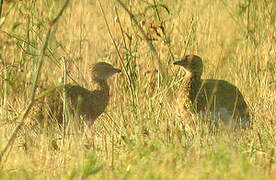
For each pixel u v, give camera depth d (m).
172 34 37.38
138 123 27.28
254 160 23.03
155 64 34.69
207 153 23.14
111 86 34.91
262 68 36.34
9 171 22.22
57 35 37.66
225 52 36.53
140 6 37.75
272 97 32.69
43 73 33.03
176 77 33.44
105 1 40.72
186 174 20.62
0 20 23.66
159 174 20.33
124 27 36.31
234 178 19.61
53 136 27.47
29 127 28.23
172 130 26.16
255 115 29.94
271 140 26.11
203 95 29.20
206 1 42.16
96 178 21.02
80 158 23.14
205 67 35.66
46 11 37.38
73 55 36.75
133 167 21.80
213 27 40.00
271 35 38.47
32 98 23.62
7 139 26.11
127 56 32.16
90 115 29.67
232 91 29.30
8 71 33.47
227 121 28.92
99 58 37.44
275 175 20.48
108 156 24.16
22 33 36.25
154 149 23.62
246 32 38.41
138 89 32.03
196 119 29.14
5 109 29.73
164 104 30.56
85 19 40.47
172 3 39.19
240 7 38.59
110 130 28.23
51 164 23.31
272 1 39.31
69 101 28.61
